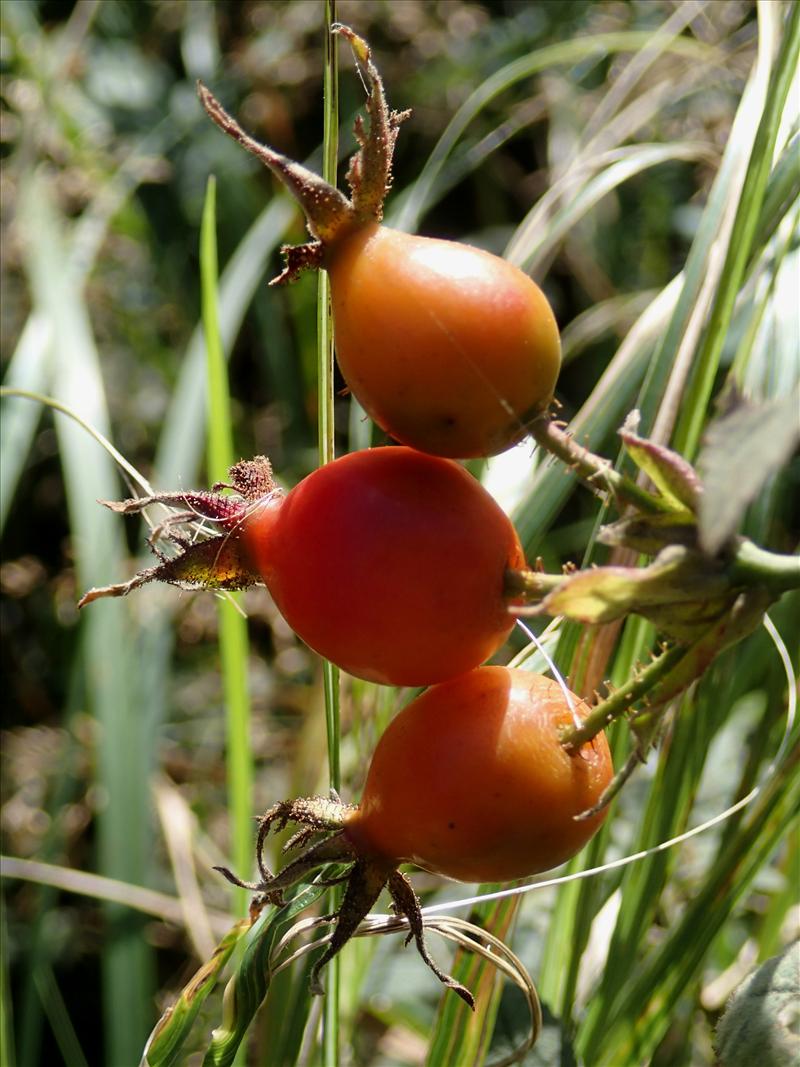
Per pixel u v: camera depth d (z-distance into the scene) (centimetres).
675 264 42
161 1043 15
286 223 33
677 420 19
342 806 13
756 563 11
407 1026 24
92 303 43
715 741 27
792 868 21
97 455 29
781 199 19
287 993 20
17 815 36
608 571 11
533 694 12
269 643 41
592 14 45
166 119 44
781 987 15
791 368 20
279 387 41
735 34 37
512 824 12
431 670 12
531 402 12
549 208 26
